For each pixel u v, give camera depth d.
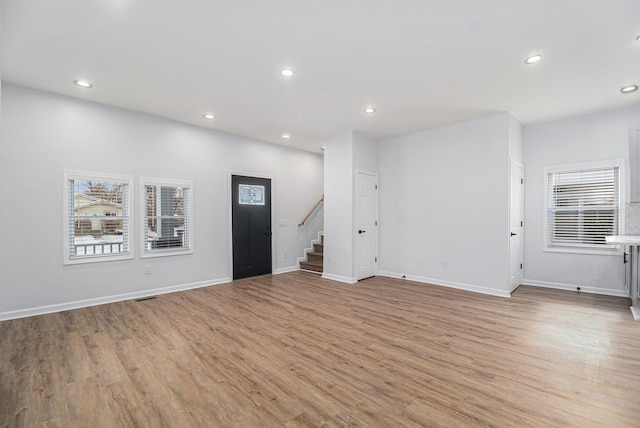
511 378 2.28
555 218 4.96
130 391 2.13
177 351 2.75
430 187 5.38
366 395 2.08
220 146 5.50
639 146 4.09
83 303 4.05
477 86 3.63
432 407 1.94
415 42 2.72
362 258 5.74
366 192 5.85
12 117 3.58
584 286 4.70
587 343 2.87
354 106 4.27
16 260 3.60
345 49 2.84
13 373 2.36
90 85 3.61
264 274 6.21
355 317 3.64
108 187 4.29
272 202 6.34
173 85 3.61
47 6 2.23
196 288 5.11
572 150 4.76
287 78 3.42
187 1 2.19
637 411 1.88
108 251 4.29
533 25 2.47
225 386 2.19
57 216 3.86
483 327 3.30
